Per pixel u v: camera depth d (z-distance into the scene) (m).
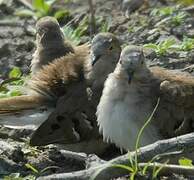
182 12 17.19
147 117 12.59
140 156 11.72
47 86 13.48
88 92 13.38
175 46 15.84
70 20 17.89
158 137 12.66
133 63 12.66
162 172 11.71
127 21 17.42
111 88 12.73
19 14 18.19
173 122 12.73
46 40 14.99
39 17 18.12
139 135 11.79
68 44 15.10
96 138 13.30
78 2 18.52
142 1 18.00
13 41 17.14
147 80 12.78
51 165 12.88
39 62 15.01
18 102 13.32
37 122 13.47
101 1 18.42
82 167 12.84
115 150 13.52
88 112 13.28
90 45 14.63
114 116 12.61
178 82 12.95
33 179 12.23
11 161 12.80
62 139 13.16
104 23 17.33
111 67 13.52
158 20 17.20
